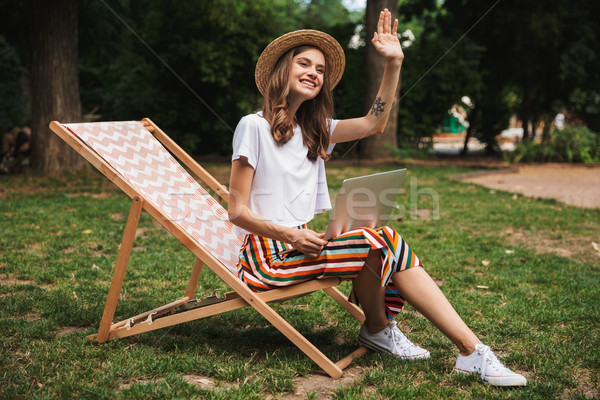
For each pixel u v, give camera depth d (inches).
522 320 120.6
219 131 548.4
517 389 87.5
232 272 101.0
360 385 88.9
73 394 82.0
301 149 95.7
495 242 200.8
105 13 458.9
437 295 92.6
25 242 183.8
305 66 93.6
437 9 669.9
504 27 601.3
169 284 144.0
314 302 132.5
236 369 91.4
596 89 663.8
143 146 110.7
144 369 91.4
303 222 95.3
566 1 591.8
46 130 383.2
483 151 824.9
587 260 178.9
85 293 133.5
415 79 570.3
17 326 108.7
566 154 602.5
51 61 379.6
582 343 107.0
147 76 530.0
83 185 340.2
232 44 517.3
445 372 94.2
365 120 101.3
